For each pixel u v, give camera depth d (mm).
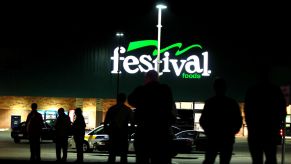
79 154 18094
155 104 8008
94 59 53750
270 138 8344
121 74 53344
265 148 8391
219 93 8852
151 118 7969
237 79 52594
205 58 52812
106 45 53594
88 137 27438
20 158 21344
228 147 8719
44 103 56438
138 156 8094
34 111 17828
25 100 56656
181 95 52844
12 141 37031
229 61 52750
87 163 19234
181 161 23078
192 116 50156
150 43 53250
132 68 53312
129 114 13477
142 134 8008
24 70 54594
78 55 54000
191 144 24266
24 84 54562
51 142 37938
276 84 8805
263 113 8336
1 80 54688
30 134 17688
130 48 53344
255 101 8406
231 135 8719
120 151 13453
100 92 53688
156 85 8148
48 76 54406
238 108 8812
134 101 8148
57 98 56344
